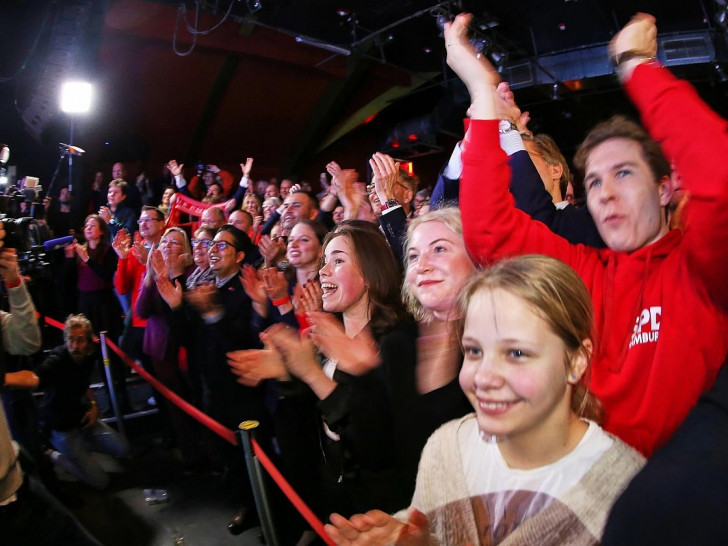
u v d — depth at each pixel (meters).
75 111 6.31
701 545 0.64
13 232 2.28
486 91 1.31
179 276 3.88
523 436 0.92
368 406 1.50
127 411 4.70
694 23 8.84
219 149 12.39
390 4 8.38
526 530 0.89
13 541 1.93
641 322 1.14
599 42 9.48
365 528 1.04
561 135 13.29
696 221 0.98
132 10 9.07
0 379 2.00
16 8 8.40
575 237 1.57
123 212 6.08
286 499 2.91
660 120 1.08
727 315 1.04
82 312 5.20
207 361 3.02
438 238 1.51
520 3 8.18
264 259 3.41
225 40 10.12
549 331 0.88
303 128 12.83
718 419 0.74
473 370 0.93
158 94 10.64
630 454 0.91
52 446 3.75
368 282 1.89
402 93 12.45
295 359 1.58
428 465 1.06
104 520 3.39
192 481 3.79
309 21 8.85
